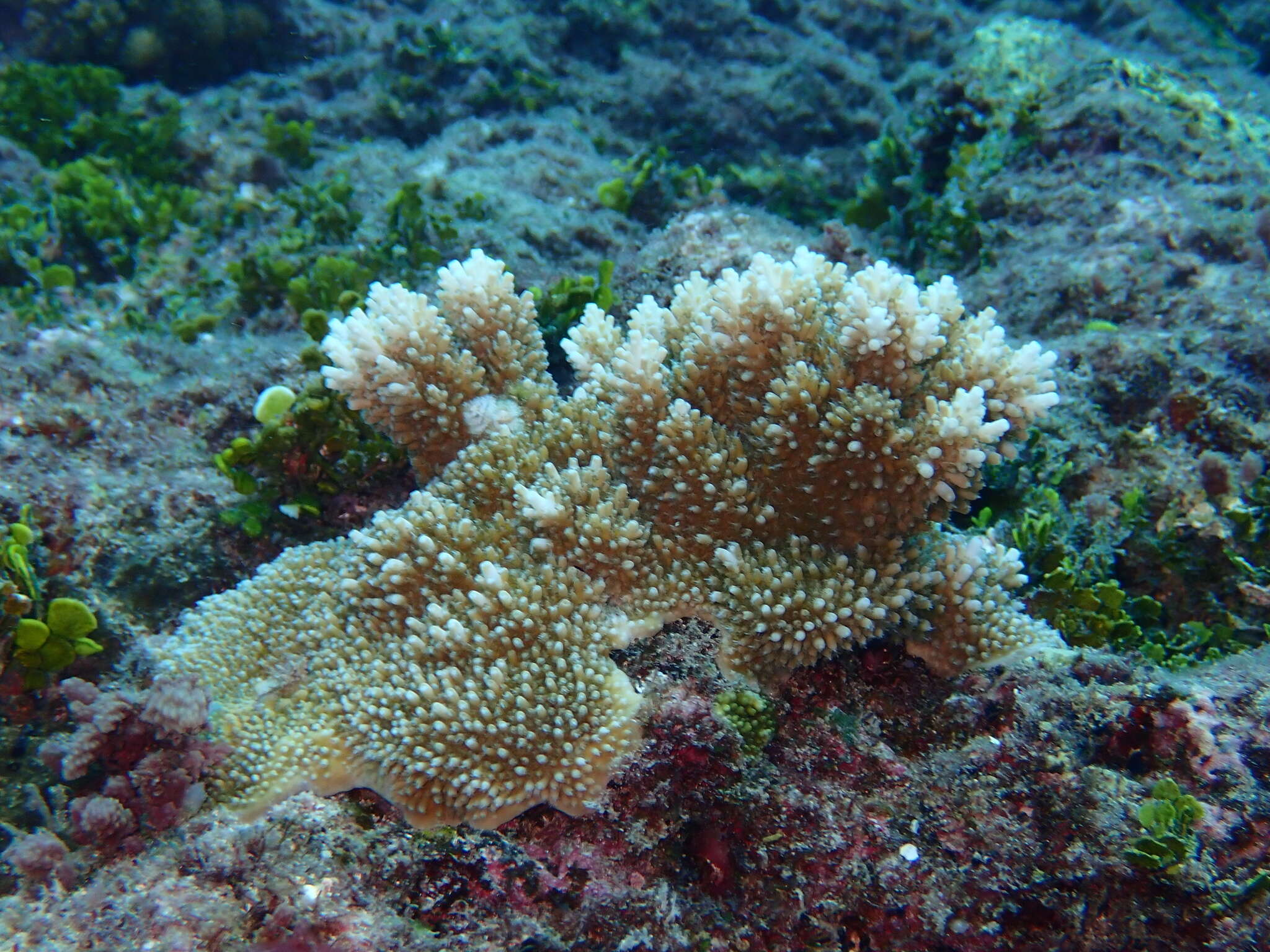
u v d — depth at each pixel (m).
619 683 0.23
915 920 0.22
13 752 0.25
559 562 0.24
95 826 0.21
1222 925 0.20
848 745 0.24
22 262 0.47
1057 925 0.21
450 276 0.27
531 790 0.22
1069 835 0.21
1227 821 0.21
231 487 0.33
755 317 0.24
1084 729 0.22
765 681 0.24
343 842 0.22
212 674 0.24
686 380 0.25
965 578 0.24
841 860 0.22
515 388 0.27
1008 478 0.35
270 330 0.44
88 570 0.29
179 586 0.31
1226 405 0.37
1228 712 0.22
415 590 0.24
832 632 0.23
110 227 0.50
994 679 0.23
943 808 0.22
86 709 0.22
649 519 0.25
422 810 0.22
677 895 0.22
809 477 0.24
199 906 0.20
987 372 0.23
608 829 0.22
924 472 0.22
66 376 0.36
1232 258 0.43
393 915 0.21
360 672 0.24
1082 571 0.33
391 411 0.26
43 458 0.32
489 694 0.22
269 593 0.26
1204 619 0.34
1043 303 0.44
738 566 0.23
